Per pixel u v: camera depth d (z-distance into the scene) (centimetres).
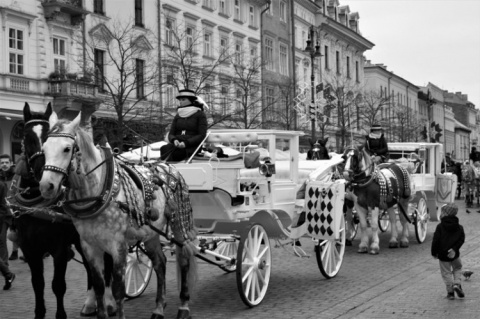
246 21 4459
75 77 2806
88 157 681
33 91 2766
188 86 3034
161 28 3491
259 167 895
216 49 3975
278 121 3806
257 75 4141
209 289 1001
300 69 5356
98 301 699
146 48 3297
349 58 6525
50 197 625
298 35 5366
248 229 864
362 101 5653
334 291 965
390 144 1680
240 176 933
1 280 1131
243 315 820
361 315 807
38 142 683
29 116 717
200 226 926
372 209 1373
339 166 1368
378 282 1036
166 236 782
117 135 2536
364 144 1378
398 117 6297
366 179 1355
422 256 1334
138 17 3362
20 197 751
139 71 3045
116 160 739
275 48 4916
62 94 2767
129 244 743
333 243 1084
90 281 822
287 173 1028
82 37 2981
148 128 2767
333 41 6081
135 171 747
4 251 1163
